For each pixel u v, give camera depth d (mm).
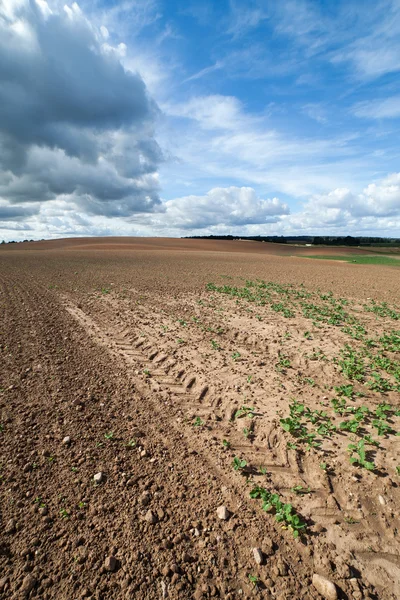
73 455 4328
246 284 18141
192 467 4172
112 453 4402
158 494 3748
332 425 4879
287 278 21703
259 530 3316
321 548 3152
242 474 4051
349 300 13805
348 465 4090
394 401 5488
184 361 7258
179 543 3176
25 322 10102
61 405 5488
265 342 8375
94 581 2818
